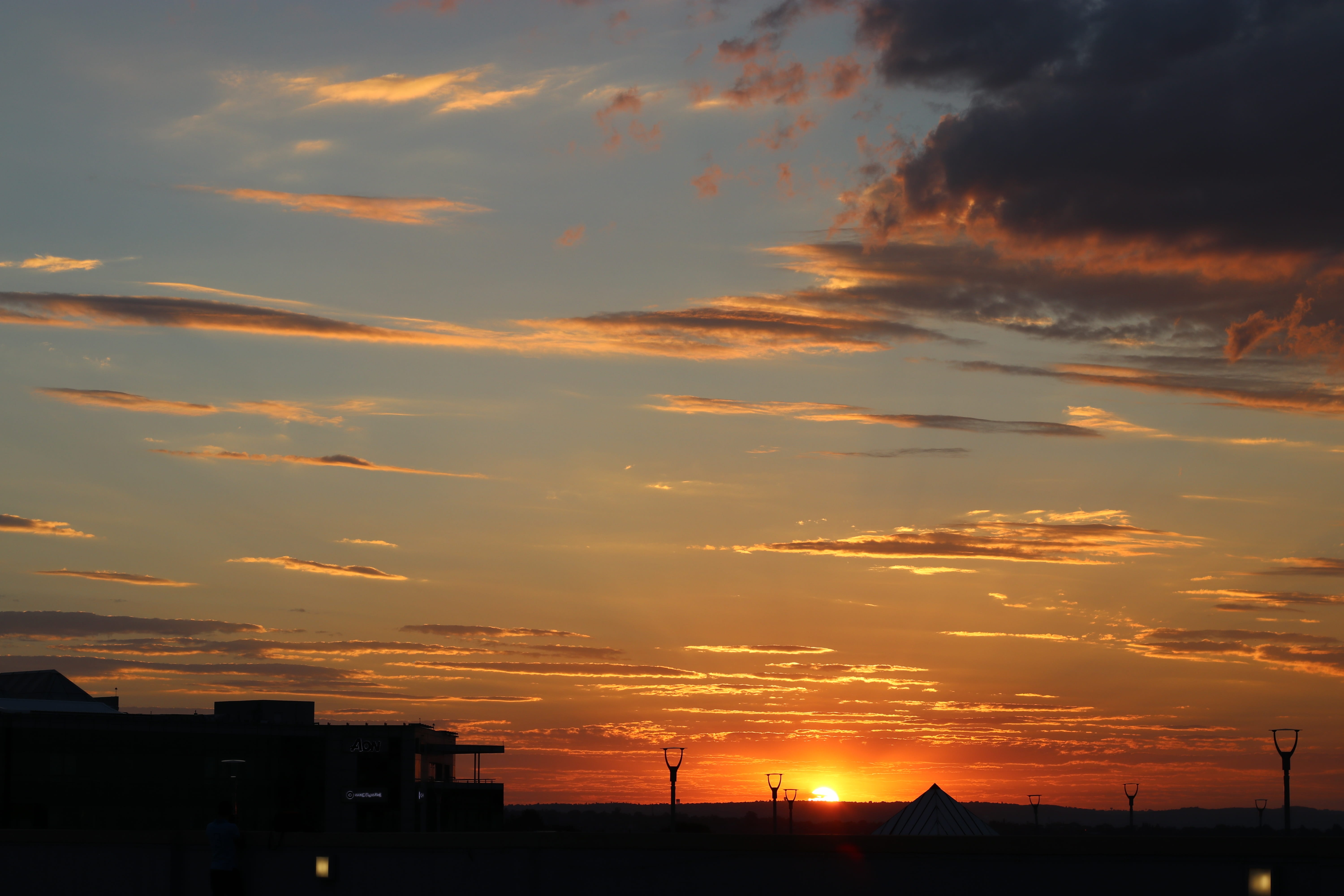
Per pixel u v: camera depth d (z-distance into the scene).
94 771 128.25
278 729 142.62
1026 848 18.45
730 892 20.52
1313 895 16.62
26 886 28.05
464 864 23.03
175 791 133.25
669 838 21.17
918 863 19.14
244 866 25.73
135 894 26.88
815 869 19.89
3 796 122.19
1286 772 34.62
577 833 22.23
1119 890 17.81
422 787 150.25
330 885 24.58
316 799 143.25
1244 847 17.17
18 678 155.50
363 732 148.00
